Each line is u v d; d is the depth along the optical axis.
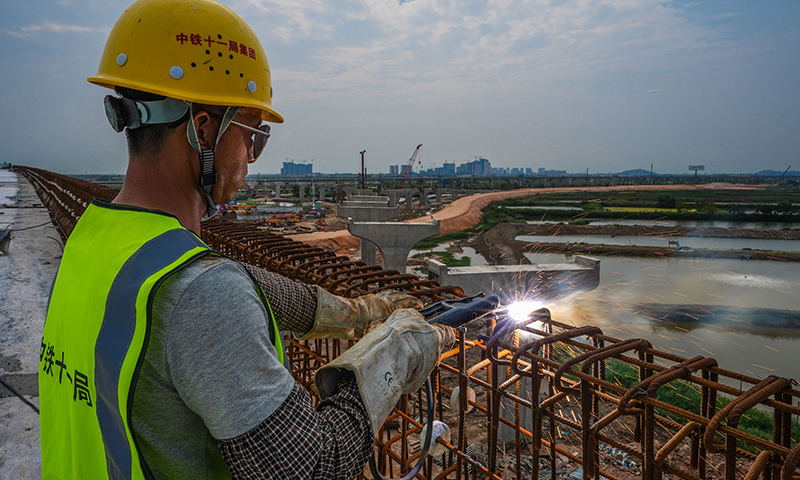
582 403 1.12
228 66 0.93
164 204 0.91
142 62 0.89
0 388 3.00
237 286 0.75
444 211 67.88
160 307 0.70
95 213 0.92
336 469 0.76
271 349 0.79
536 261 41.09
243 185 1.05
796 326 21.56
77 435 0.83
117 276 0.76
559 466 5.91
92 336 0.76
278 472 0.71
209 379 0.69
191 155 0.93
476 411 7.42
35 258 6.61
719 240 62.62
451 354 1.30
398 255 20.64
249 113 1.01
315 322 1.16
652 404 0.98
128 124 0.89
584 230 68.38
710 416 1.10
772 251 49.28
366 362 0.85
